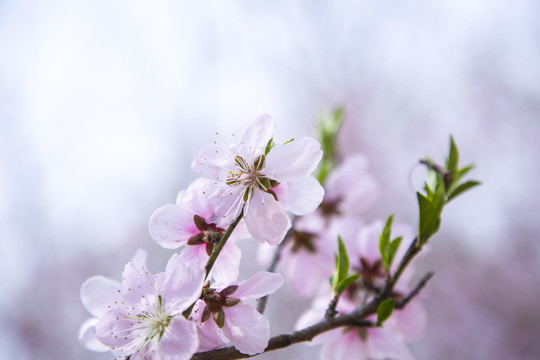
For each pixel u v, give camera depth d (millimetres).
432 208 377
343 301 417
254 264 1321
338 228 453
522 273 1481
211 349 353
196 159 371
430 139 1698
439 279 1475
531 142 1642
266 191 369
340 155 499
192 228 368
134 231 1495
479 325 1413
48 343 1371
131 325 351
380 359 417
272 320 1281
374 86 1715
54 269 1450
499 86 1728
